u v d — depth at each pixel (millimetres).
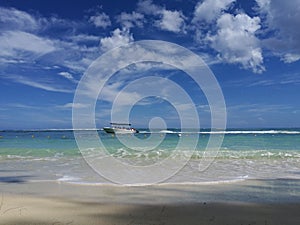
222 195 7434
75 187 8391
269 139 32406
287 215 5734
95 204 6547
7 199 6969
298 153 16781
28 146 21781
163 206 6383
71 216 5652
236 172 11078
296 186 8555
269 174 10633
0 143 25453
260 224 5215
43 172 10883
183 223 5262
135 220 5422
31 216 5629
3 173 10688
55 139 32500
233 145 23375
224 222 5328
